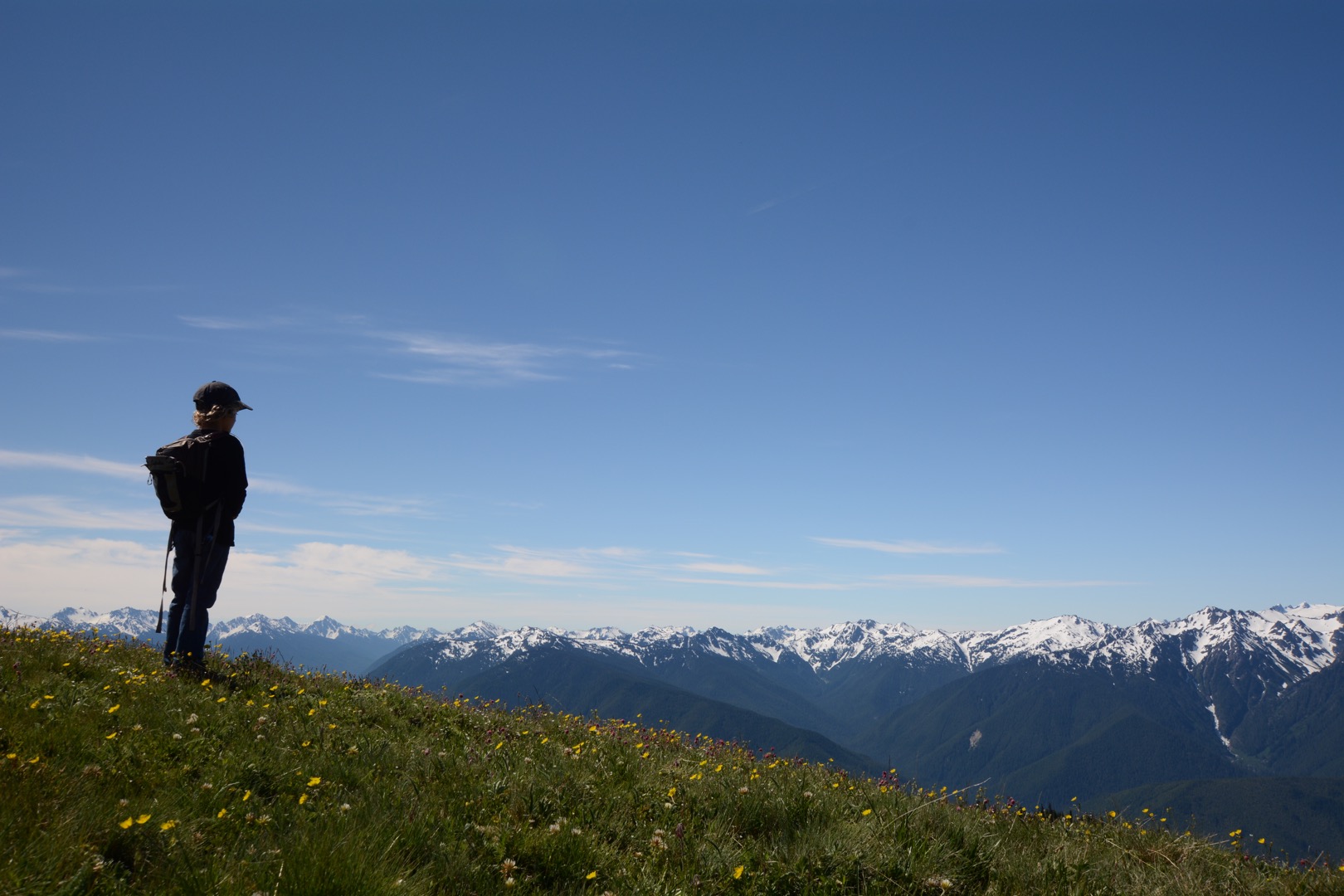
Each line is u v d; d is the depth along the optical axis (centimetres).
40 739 422
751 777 507
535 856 390
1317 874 460
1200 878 449
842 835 426
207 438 602
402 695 622
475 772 454
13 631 643
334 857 326
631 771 499
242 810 393
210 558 606
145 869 319
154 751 433
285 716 520
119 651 620
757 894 389
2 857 295
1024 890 415
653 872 394
